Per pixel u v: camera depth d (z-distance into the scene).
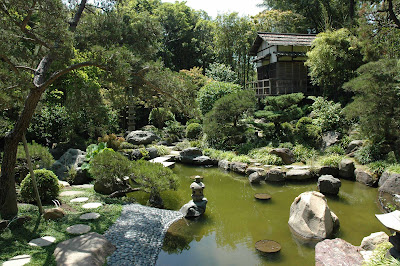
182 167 11.91
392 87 8.56
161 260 4.89
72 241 4.62
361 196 8.02
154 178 6.67
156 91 7.02
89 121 12.59
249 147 12.27
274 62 17.81
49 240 4.71
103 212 6.18
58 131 11.60
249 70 30.14
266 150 11.42
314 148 11.60
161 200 7.41
